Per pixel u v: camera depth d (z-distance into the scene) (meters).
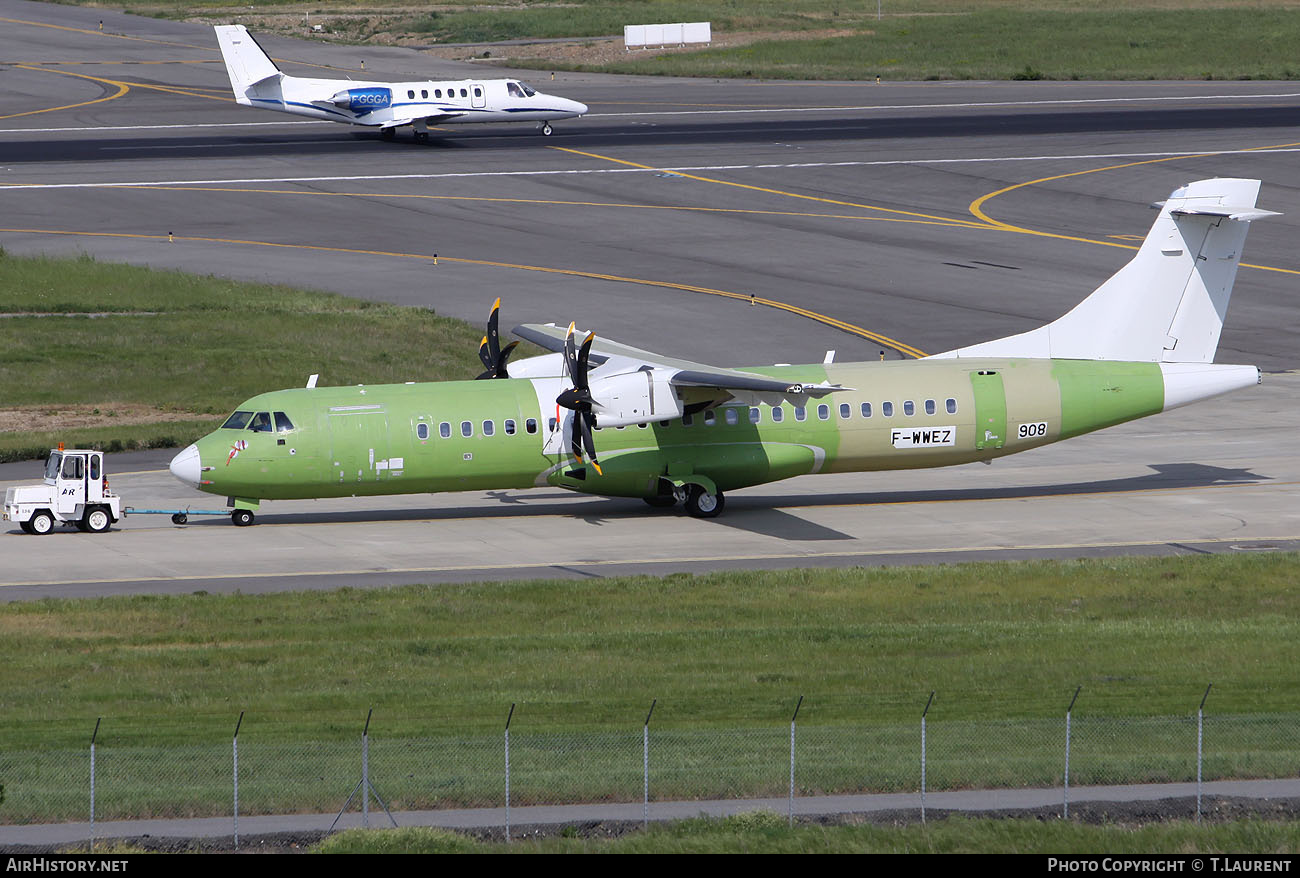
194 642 112.56
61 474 151.75
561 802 75.00
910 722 87.88
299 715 91.12
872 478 182.38
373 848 68.12
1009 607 123.75
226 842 69.81
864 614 121.69
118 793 74.38
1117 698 94.62
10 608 120.94
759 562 141.38
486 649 110.00
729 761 79.06
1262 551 143.25
